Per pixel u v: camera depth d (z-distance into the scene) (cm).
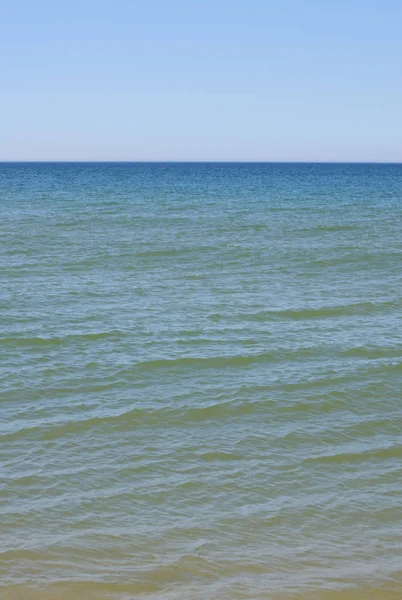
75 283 2586
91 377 1551
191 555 905
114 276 2748
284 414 1368
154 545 927
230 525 977
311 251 3397
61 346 1777
